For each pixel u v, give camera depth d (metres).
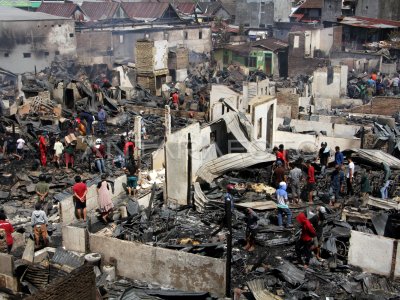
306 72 57.53
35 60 60.97
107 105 35.31
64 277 10.77
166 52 43.25
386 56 52.50
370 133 28.08
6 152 26.11
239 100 30.66
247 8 85.88
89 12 79.94
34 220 15.98
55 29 61.91
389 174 21.86
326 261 15.05
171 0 99.81
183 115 34.59
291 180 19.64
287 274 14.05
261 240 16.28
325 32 58.59
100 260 14.91
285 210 17.08
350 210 18.58
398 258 13.87
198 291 13.95
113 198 20.12
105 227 17.64
